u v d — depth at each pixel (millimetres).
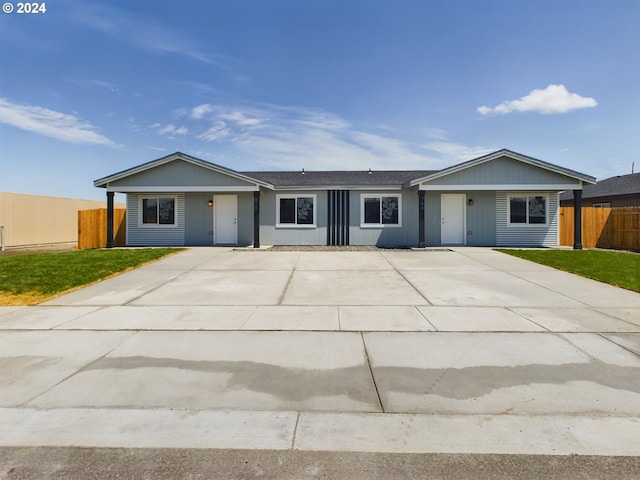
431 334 5082
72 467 2473
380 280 8656
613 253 12922
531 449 2652
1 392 3492
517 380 3721
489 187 14773
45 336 5027
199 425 2971
